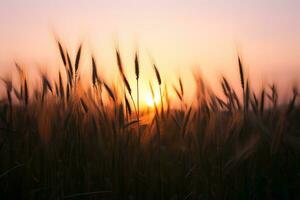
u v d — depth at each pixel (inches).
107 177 43.8
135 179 43.5
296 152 43.5
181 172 44.3
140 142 44.4
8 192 43.5
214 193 42.4
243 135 43.4
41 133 42.8
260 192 42.9
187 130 45.0
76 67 44.9
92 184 44.0
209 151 43.7
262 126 42.1
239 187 42.9
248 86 43.1
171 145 47.7
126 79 43.9
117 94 44.3
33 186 44.0
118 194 42.6
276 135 40.9
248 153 42.0
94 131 45.0
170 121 47.6
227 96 45.1
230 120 43.4
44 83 45.8
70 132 44.1
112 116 44.3
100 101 45.3
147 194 43.5
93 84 45.4
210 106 45.2
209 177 42.5
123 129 43.3
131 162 43.8
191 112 45.3
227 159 44.9
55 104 45.5
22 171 43.6
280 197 42.8
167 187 43.8
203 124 44.8
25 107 46.1
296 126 43.4
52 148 43.3
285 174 43.4
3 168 44.7
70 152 43.6
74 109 44.6
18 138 45.9
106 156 44.0
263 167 44.2
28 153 45.4
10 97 45.9
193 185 43.9
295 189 43.1
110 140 44.0
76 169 43.6
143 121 44.6
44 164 43.8
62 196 41.6
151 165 44.4
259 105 43.7
